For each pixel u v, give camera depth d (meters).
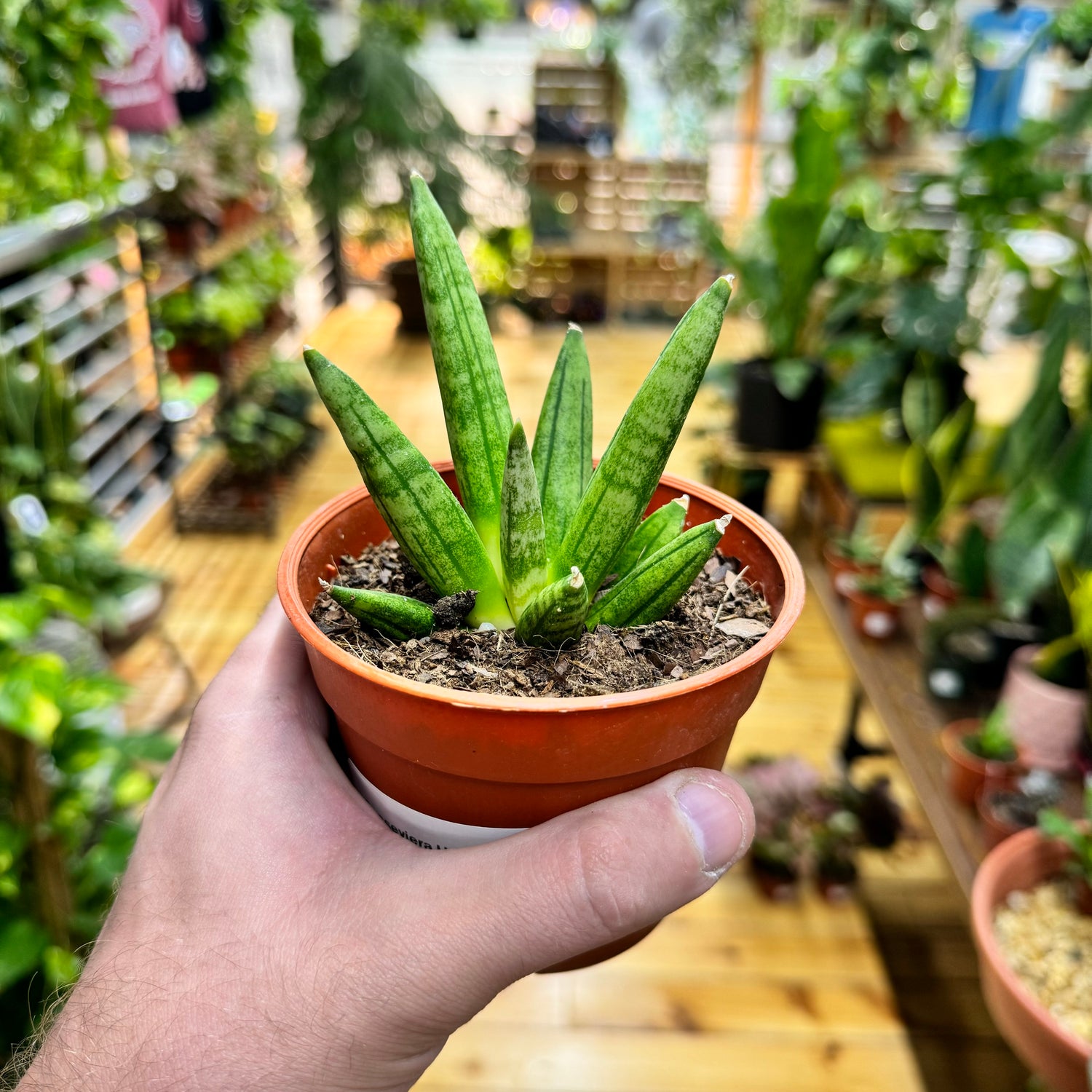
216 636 2.50
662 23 4.66
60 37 1.54
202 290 3.20
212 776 0.60
